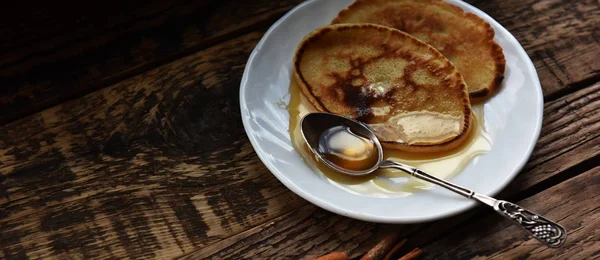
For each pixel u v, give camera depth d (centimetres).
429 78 50
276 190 49
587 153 50
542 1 58
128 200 49
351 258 47
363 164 47
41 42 56
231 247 47
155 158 51
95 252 48
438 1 53
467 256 46
